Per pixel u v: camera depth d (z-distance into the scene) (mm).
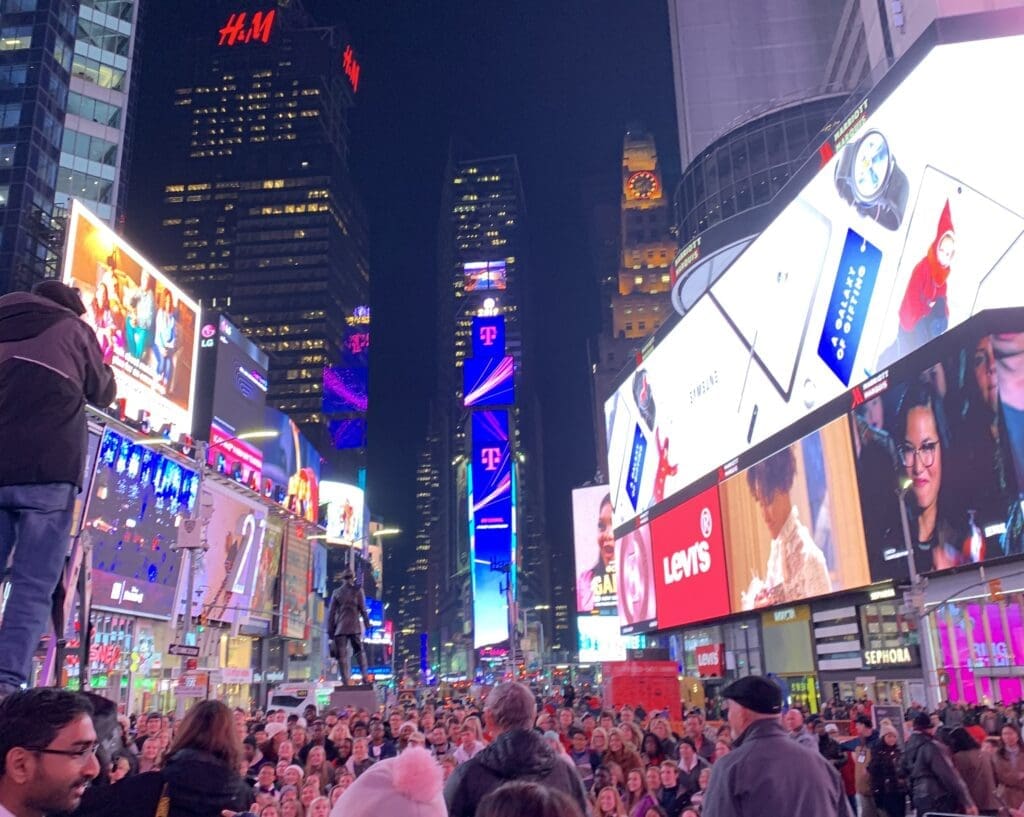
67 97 95688
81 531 4668
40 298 4219
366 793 3994
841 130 49031
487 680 179875
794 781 5074
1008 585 37500
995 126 39719
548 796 2463
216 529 83000
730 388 60969
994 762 13414
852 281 47250
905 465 42125
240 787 4145
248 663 94188
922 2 60250
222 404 96125
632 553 81375
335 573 155000
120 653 64875
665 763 13281
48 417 3885
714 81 105875
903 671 44250
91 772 2959
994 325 37281
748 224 77500
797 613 54875
